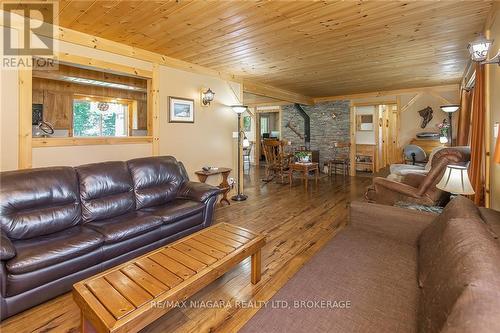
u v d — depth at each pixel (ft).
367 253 6.00
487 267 2.99
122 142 11.80
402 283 4.80
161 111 13.15
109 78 18.44
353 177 25.20
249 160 33.42
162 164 11.28
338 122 26.73
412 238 6.64
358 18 8.86
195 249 6.53
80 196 8.58
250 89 18.79
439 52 12.44
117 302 4.52
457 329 2.43
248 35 10.32
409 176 12.41
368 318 3.94
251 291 7.00
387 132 28.37
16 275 5.83
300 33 10.09
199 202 10.41
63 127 19.44
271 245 9.78
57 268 6.45
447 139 19.24
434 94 21.26
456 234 4.22
